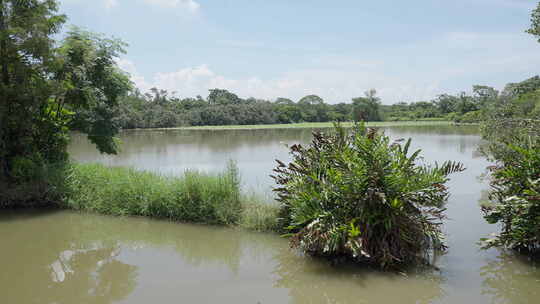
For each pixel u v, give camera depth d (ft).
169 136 130.72
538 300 16.62
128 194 31.55
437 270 19.69
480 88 320.91
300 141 103.40
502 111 38.34
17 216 30.94
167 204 29.71
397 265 20.06
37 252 23.50
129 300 17.10
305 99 369.50
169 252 23.25
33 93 35.14
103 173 34.94
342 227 19.80
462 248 22.50
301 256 21.97
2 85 34.12
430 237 22.67
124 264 21.47
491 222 22.27
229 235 25.96
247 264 21.20
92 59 41.81
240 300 17.02
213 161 60.85
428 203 21.50
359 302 16.78
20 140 36.91
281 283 18.70
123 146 90.02
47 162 37.50
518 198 19.80
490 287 17.87
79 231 27.37
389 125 235.20
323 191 21.17
